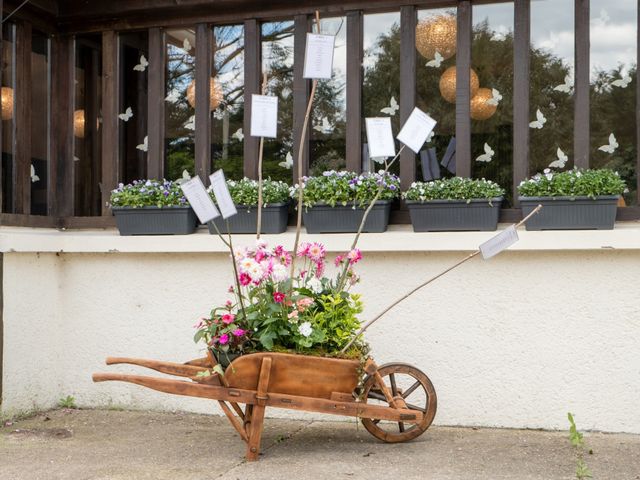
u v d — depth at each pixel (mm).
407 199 4926
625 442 4430
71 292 5535
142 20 5613
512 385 4793
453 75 5062
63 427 4914
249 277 4062
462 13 5016
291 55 5348
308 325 4062
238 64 5465
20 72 5492
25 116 5516
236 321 4168
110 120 5695
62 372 5555
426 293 4922
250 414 4184
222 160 5488
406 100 5109
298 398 4090
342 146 5242
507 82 4984
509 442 4441
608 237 4543
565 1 4879
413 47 5105
